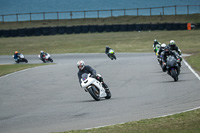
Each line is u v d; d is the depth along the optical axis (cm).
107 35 19500
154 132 1997
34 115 3000
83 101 3656
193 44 14875
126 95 3928
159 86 4491
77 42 17525
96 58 12019
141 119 2514
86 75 3619
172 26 19850
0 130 2469
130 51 13725
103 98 3838
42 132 2308
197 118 2355
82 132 2152
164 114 2700
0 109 3459
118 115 2764
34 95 4309
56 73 6962
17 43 18088
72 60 11819
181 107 2969
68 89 4712
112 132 2080
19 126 2570
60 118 2781
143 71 6569
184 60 8288
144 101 3409
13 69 8150
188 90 3962
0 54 14925
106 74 6341
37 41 18500
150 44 15675
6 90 4897
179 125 2161
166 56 5084
